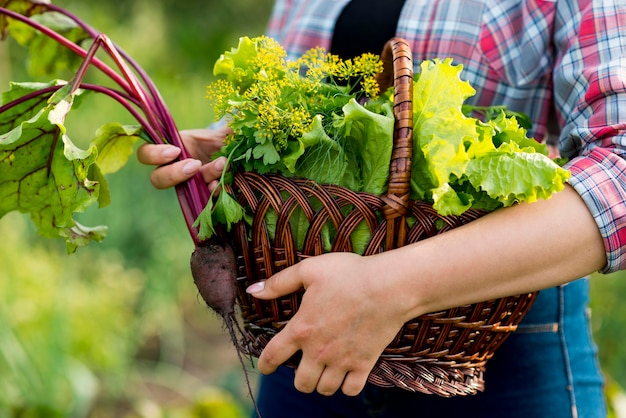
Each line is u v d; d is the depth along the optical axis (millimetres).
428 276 729
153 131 936
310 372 783
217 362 2896
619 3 844
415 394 1035
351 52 1072
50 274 2432
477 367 875
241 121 822
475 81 969
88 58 879
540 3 924
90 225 2949
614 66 805
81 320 2379
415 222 778
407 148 749
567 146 859
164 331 2961
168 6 4977
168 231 3162
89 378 2191
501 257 729
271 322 850
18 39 1105
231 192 833
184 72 4559
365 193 767
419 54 1002
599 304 2373
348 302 741
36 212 958
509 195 747
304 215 802
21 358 1989
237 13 5219
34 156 880
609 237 734
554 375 1017
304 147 782
